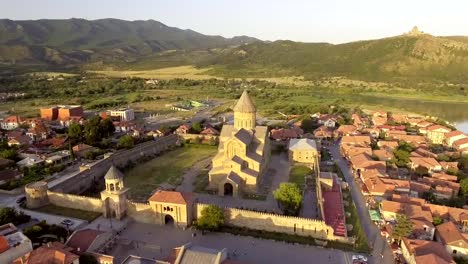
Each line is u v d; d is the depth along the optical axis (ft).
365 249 315.17
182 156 585.22
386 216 367.04
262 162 482.28
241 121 497.46
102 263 277.03
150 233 340.39
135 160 549.13
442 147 654.12
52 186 409.28
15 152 544.21
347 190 448.24
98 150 581.12
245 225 351.87
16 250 278.67
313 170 520.83
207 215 341.62
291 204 372.17
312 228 334.24
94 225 350.23
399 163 530.68
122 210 364.38
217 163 458.50
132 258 266.16
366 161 511.40
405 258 300.40
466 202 409.49
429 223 338.54
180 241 326.65
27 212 376.07
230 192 436.35
